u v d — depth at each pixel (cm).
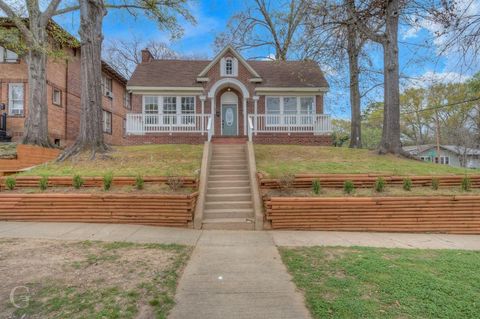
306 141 1748
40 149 1263
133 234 615
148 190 772
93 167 945
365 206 700
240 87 1845
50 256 455
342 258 472
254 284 370
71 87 1981
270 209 699
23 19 1515
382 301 322
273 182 811
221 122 1914
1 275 378
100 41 1128
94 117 1095
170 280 378
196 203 761
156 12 1440
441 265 439
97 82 1106
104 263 433
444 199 705
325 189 801
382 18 1312
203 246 545
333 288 356
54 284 355
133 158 1070
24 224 684
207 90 1847
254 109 1859
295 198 698
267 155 1185
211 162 1061
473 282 373
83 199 710
